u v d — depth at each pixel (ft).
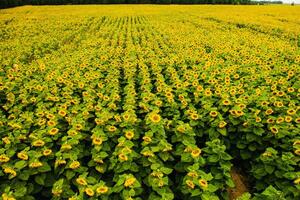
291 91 31.14
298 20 114.93
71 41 87.25
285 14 146.00
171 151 24.38
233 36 77.77
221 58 49.47
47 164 20.70
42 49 69.31
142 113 29.66
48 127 24.16
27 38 85.40
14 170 19.53
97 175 21.72
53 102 31.53
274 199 16.39
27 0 294.25
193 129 26.11
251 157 24.90
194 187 17.88
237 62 48.03
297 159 20.53
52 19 142.51
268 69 41.29
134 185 17.58
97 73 38.88
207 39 72.28
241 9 190.08
